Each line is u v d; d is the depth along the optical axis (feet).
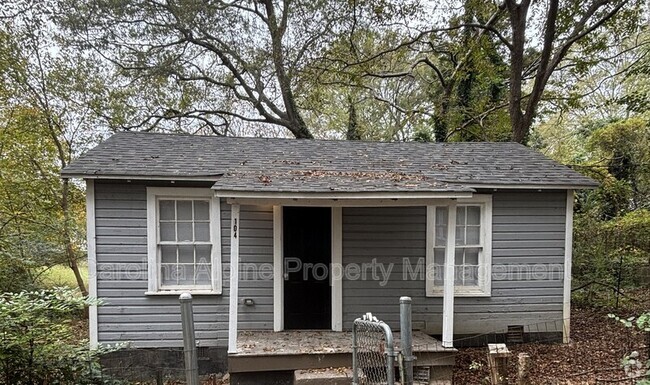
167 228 19.35
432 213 20.57
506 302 20.92
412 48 44.21
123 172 17.98
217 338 19.33
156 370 17.19
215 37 44.83
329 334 19.07
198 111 47.96
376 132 59.62
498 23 41.86
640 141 41.09
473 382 16.34
